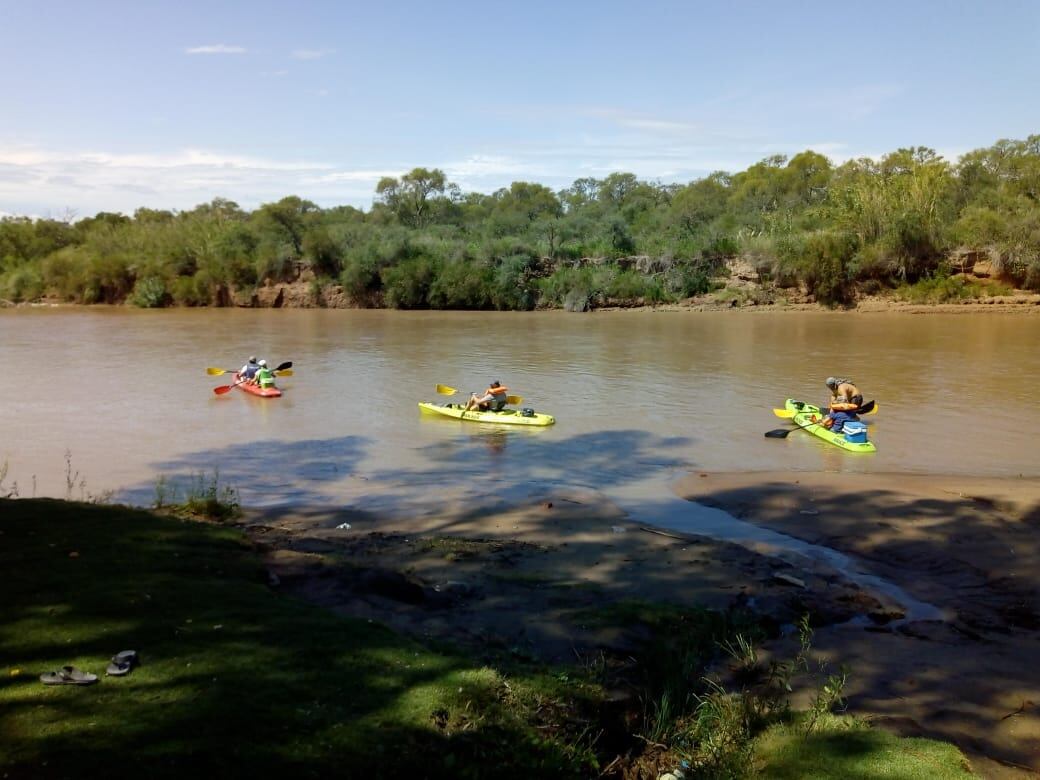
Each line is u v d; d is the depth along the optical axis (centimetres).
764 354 3073
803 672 652
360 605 662
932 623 769
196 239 6756
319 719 452
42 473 1391
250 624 564
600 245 6147
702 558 930
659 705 567
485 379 2505
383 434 1734
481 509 1170
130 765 391
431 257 5950
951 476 1356
